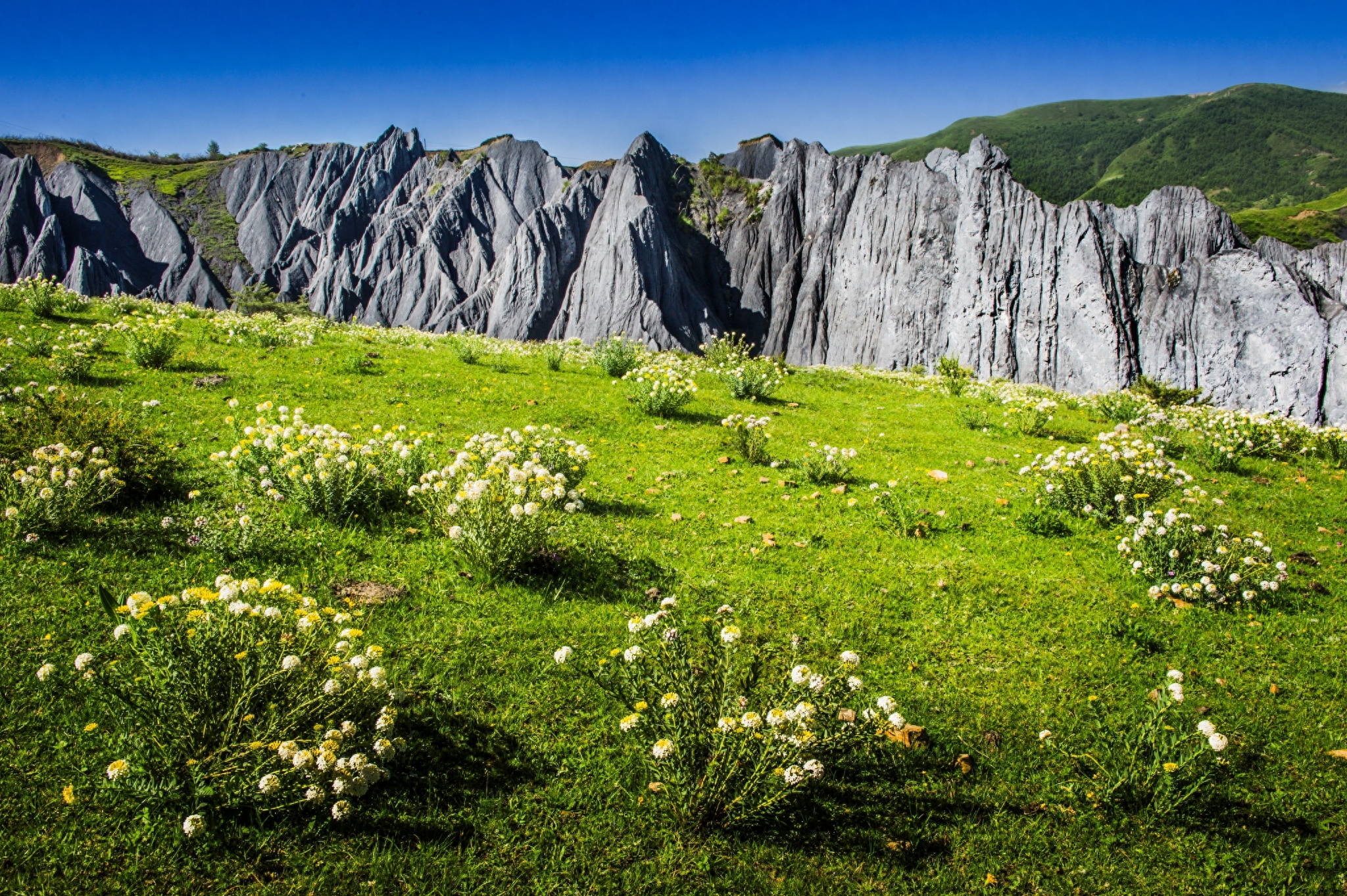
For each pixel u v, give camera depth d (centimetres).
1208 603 745
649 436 1246
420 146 18700
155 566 640
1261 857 447
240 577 632
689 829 438
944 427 1545
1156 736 507
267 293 13238
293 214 17975
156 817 399
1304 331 8775
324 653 452
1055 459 1034
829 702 446
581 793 458
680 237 15712
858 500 1004
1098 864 439
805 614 685
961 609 712
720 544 827
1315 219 15262
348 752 425
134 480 764
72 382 1157
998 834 455
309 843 404
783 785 434
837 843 441
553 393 1492
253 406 1168
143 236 16525
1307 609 763
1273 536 1003
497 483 710
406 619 610
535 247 14712
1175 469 998
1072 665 632
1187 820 471
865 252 13425
